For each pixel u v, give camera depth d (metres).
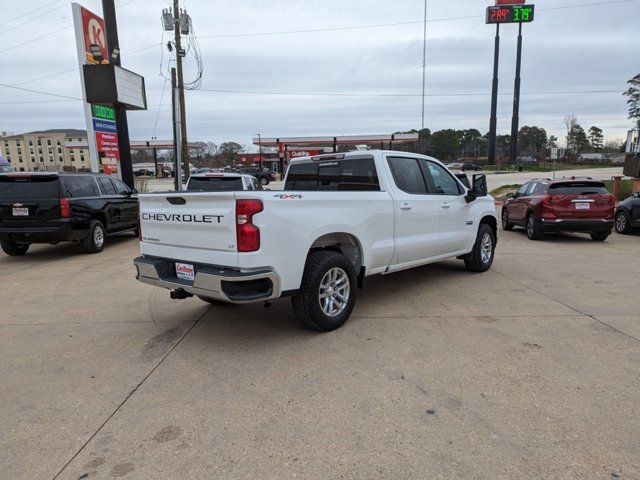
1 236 8.96
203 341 4.54
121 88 14.95
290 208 4.20
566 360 3.93
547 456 2.64
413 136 56.91
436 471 2.54
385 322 4.97
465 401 3.27
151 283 4.71
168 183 52.31
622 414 3.07
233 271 3.99
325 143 60.25
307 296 4.42
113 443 2.87
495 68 69.50
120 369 3.93
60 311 5.66
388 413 3.13
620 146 96.25
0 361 4.16
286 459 2.67
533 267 7.77
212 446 2.81
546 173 51.06
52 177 9.03
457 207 6.60
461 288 6.36
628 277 6.96
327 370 3.81
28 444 2.88
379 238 5.25
